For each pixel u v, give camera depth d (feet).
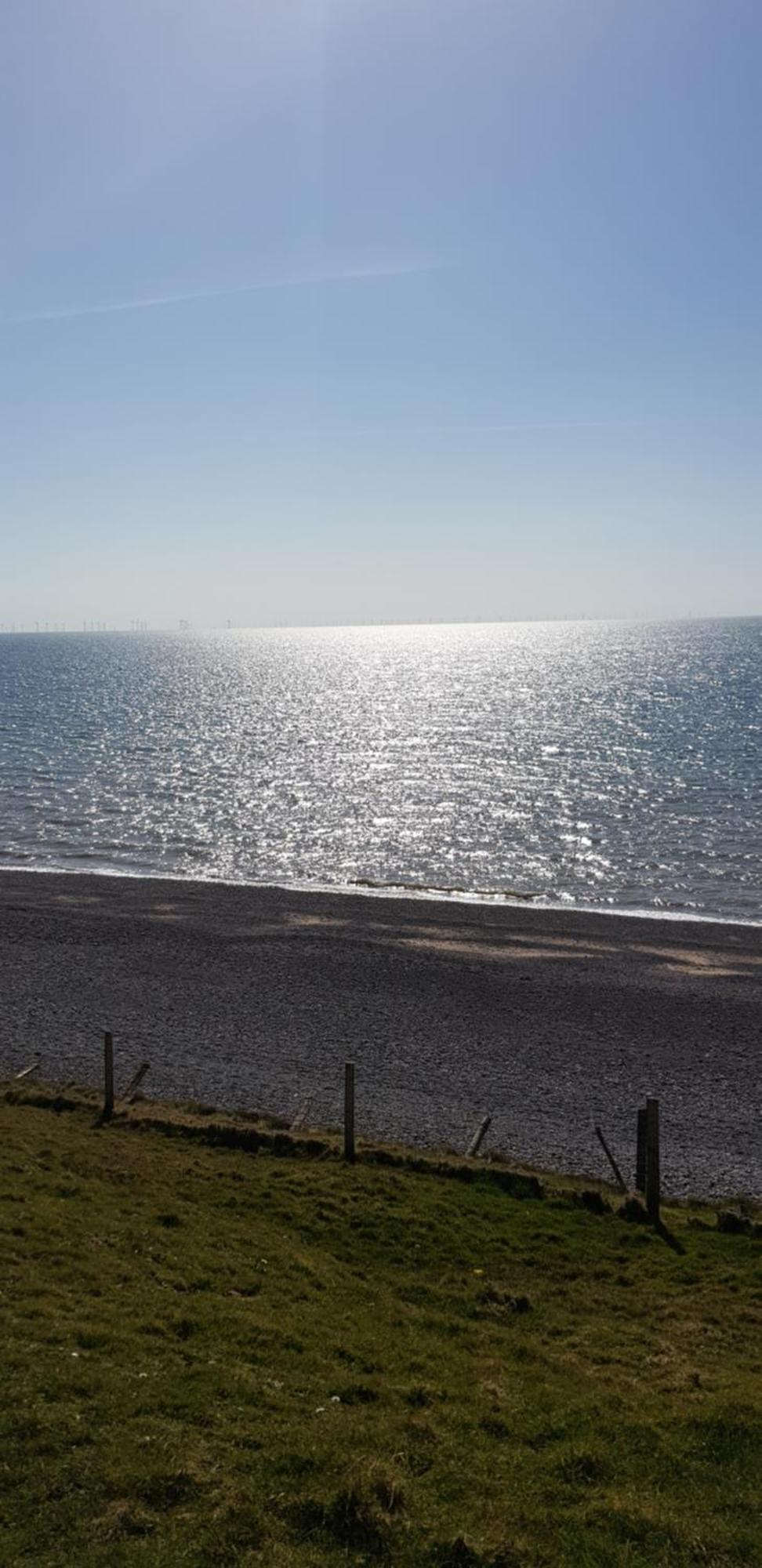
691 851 196.85
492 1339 48.55
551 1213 65.62
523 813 232.32
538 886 176.04
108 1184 62.69
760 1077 93.81
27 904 156.97
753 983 122.01
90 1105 80.84
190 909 155.84
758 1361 48.19
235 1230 58.03
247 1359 41.93
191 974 122.83
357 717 426.92
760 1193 71.31
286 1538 29.99
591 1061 97.30
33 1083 85.92
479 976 123.34
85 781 275.59
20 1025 103.91
